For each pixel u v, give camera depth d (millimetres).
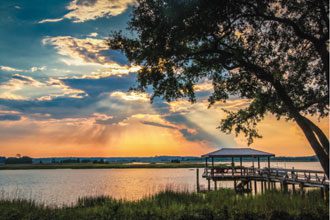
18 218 16688
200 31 15461
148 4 15695
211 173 38719
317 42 15547
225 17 15375
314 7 15578
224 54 16359
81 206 21922
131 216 17219
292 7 15664
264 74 16172
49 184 67875
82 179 87250
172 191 25406
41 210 18156
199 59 17125
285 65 18312
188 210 17953
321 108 18906
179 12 14898
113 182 73688
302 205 19312
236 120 21422
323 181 24328
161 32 15438
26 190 52094
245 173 39688
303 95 19047
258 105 20000
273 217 17531
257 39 16891
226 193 26203
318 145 14359
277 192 27000
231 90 19047
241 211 17812
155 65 16969
